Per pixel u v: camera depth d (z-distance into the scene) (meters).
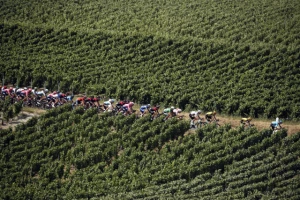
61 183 132.38
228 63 181.00
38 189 129.50
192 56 183.75
